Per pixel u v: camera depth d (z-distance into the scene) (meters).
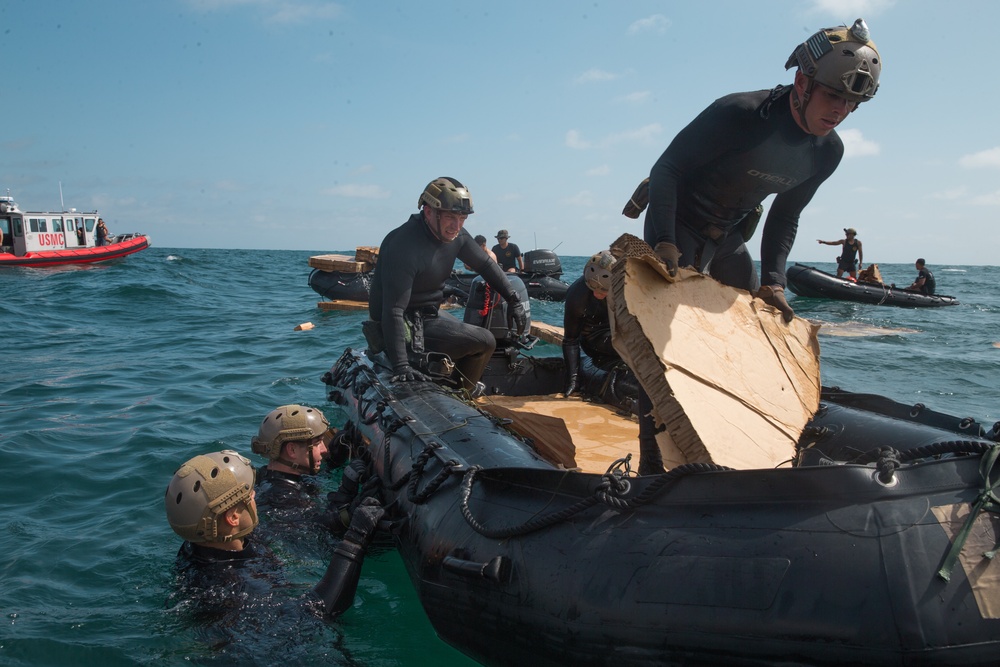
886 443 3.36
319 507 4.47
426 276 5.61
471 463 3.54
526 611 2.64
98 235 32.66
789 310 3.49
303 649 3.12
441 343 5.74
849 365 10.15
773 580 2.22
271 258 55.88
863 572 2.14
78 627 3.24
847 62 2.95
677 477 2.51
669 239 3.29
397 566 3.99
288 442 4.62
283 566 3.81
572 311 6.20
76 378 8.59
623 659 2.40
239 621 3.27
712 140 3.32
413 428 4.15
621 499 2.60
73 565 3.83
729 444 2.72
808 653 2.14
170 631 3.23
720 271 4.04
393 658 3.12
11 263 28.47
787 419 3.09
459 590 2.92
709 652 2.26
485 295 6.73
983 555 2.15
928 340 13.19
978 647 2.06
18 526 4.31
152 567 3.83
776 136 3.29
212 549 3.69
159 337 11.98
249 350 10.66
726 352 3.04
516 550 2.76
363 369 5.99
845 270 22.25
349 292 15.77
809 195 3.64
